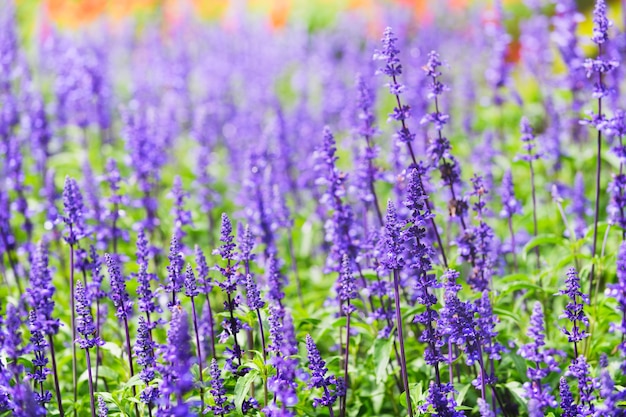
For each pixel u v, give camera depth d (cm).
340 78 1881
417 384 803
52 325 735
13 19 1619
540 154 1042
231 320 779
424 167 898
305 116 1723
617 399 707
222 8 3067
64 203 850
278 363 682
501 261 1075
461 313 744
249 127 1723
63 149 1748
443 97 1673
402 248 745
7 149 1266
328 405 740
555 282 1048
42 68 1972
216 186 1619
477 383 786
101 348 938
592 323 924
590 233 1020
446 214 1152
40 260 723
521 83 1961
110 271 764
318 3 3102
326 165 949
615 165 1319
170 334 638
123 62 2377
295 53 2359
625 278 706
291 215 1377
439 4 2472
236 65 2156
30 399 662
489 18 1528
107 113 1688
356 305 959
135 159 1238
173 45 2270
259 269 1127
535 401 647
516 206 1015
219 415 748
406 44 2177
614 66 896
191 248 1348
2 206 1145
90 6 2847
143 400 727
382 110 1902
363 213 1088
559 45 1413
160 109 1831
